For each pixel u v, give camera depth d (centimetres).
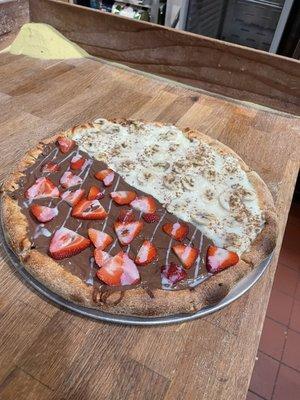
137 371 28
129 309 31
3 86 61
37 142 49
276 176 48
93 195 40
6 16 68
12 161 46
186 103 61
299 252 85
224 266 34
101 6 98
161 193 42
